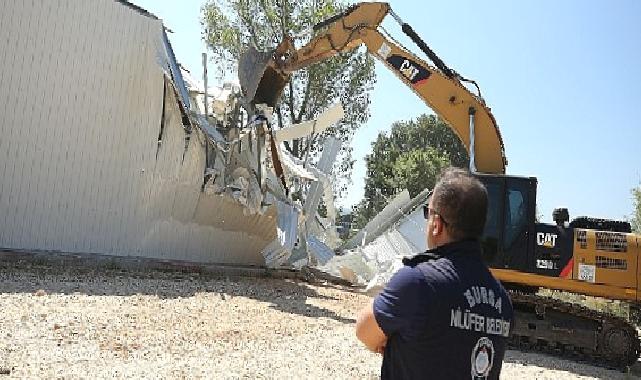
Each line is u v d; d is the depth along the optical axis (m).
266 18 34.62
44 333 7.67
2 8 12.48
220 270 16.42
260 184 17.20
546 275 11.88
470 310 2.62
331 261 18.64
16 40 12.67
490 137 13.68
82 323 8.44
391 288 2.66
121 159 14.25
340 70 35.19
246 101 16.53
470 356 2.58
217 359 7.64
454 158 66.12
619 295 11.57
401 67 14.26
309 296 15.05
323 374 7.56
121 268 13.98
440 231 2.83
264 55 16.08
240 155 17.05
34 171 13.03
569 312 11.66
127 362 6.96
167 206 15.36
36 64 12.94
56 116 13.25
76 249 13.73
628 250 11.63
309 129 20.45
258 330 9.77
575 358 11.57
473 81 14.09
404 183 54.47
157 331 8.64
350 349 9.18
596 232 11.86
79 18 13.38
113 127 14.06
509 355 11.15
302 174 20.64
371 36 14.73
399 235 21.36
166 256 15.60
